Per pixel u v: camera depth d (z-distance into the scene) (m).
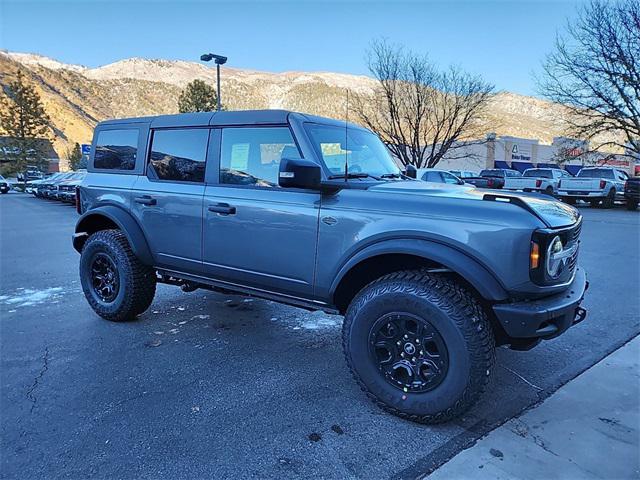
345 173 3.13
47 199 25.91
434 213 2.61
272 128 3.30
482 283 2.45
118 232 4.36
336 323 4.41
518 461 2.31
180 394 2.98
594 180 18.78
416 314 2.59
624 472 2.22
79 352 3.65
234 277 3.49
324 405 2.87
